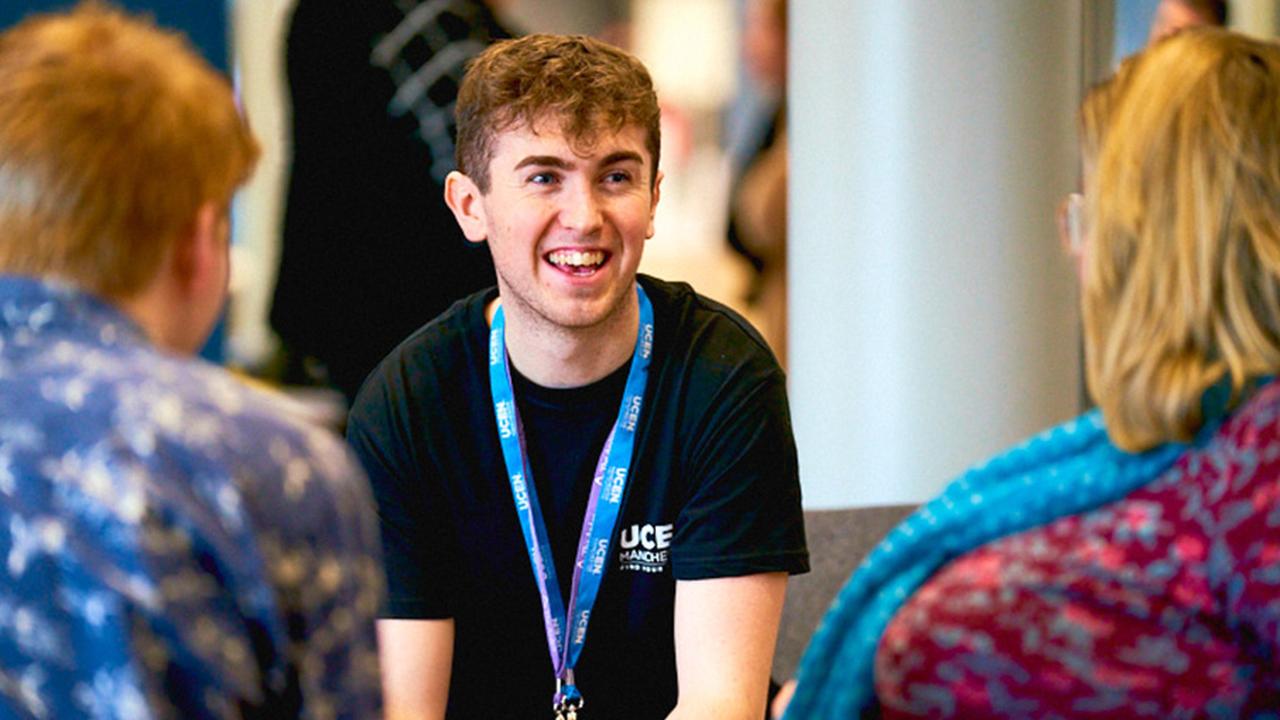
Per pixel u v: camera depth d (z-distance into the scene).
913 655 1.87
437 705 2.96
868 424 5.54
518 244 2.77
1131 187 1.87
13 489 1.61
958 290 5.40
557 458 2.94
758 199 5.84
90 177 1.66
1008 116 5.35
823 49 5.51
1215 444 1.82
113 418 1.62
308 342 5.53
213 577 1.61
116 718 1.56
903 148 5.39
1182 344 1.83
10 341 1.68
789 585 3.98
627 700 3.00
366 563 1.72
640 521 2.92
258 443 1.66
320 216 5.46
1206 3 5.16
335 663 1.66
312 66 5.38
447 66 5.42
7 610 1.59
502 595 2.99
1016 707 1.82
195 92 1.75
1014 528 1.91
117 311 1.70
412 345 3.00
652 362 2.92
